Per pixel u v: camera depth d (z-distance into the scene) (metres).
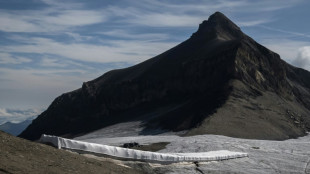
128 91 164.00
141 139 77.94
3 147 15.50
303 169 32.12
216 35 176.75
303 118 121.81
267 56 147.88
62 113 182.25
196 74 145.75
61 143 20.84
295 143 50.09
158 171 23.89
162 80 158.12
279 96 135.00
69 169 15.82
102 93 171.88
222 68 137.50
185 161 27.59
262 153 39.81
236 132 88.88
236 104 109.75
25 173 13.47
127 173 19.05
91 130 156.25
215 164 29.95
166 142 64.62
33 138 180.12
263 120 103.81
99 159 21.52
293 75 176.12
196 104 119.25
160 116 125.00
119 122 148.38
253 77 134.50
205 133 84.81
